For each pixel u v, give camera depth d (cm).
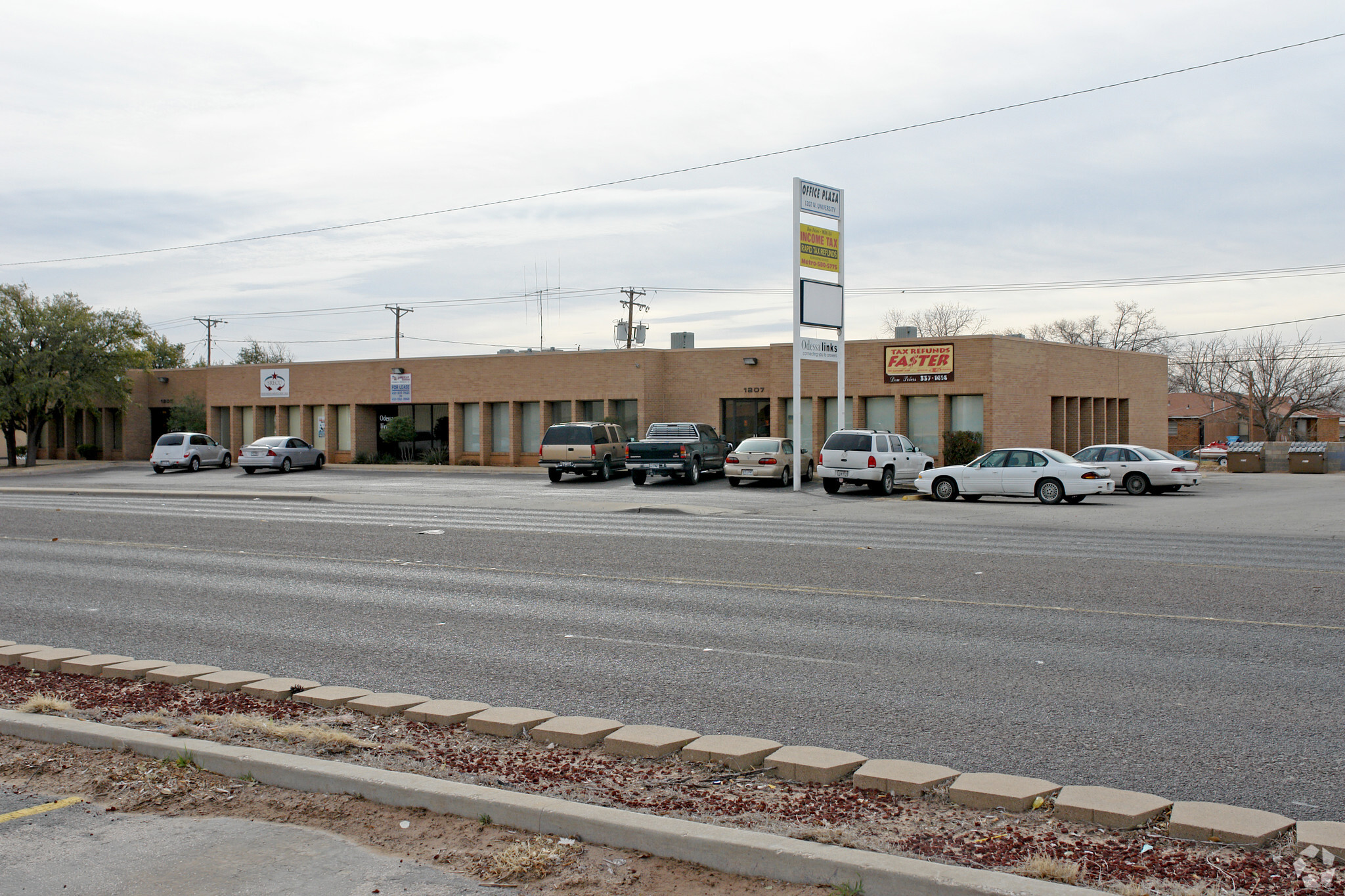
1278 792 557
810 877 441
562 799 529
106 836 506
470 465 4794
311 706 725
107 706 718
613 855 473
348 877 459
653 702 748
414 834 501
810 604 1147
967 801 525
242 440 5472
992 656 887
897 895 426
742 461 3397
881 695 763
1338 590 1224
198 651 928
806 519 2286
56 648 919
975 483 2853
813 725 689
